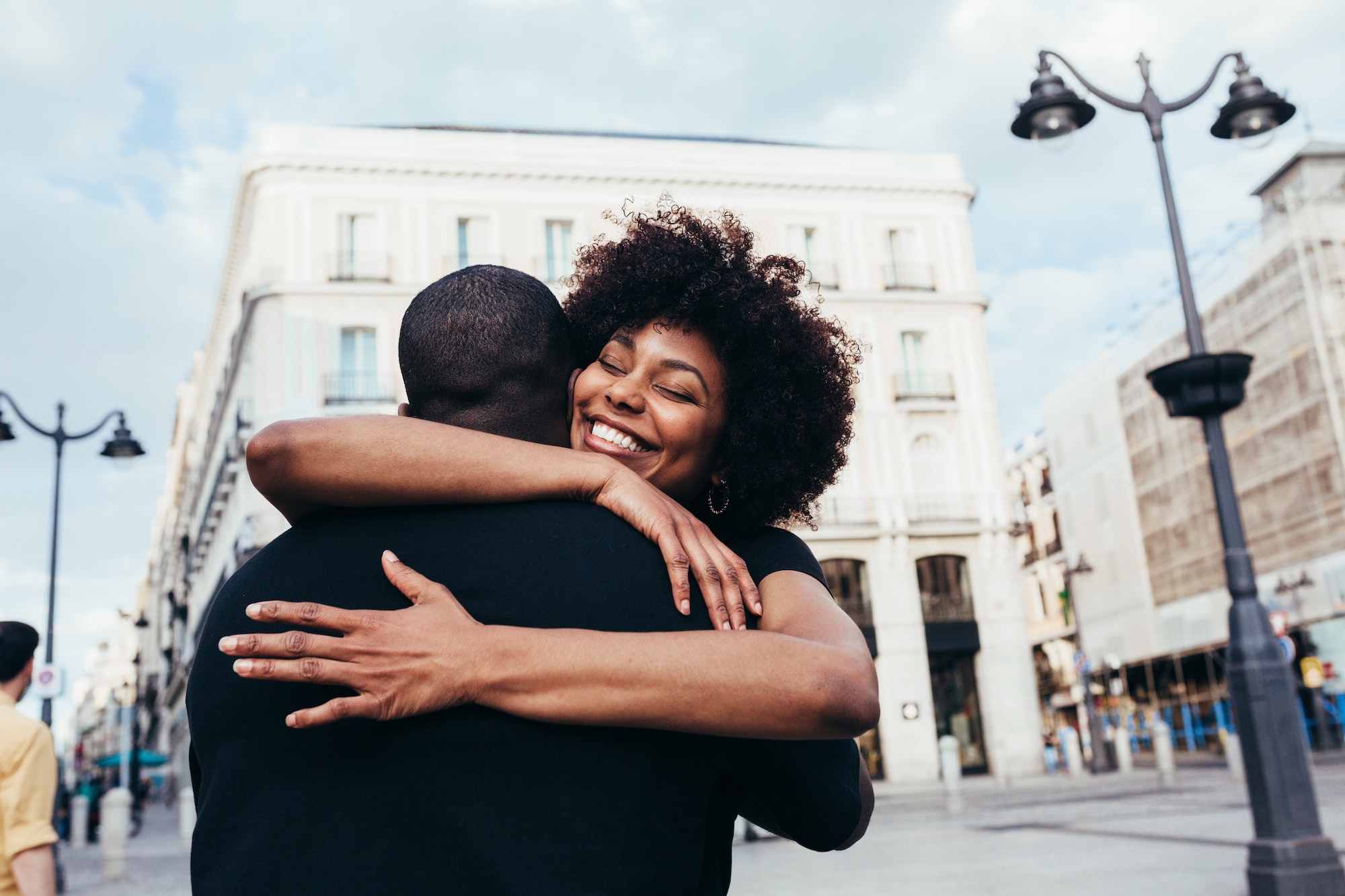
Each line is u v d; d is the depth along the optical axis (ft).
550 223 92.84
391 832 3.12
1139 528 133.69
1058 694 153.28
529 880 3.07
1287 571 107.04
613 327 5.23
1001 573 92.79
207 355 143.74
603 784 3.19
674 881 3.26
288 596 3.44
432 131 91.35
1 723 9.44
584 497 3.68
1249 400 112.98
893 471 92.84
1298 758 22.59
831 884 29.22
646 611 3.44
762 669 3.16
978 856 33.60
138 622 112.47
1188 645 123.95
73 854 59.06
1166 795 54.34
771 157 97.66
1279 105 29.84
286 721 3.07
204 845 3.31
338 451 3.52
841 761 3.94
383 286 87.45
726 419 5.10
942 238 99.45
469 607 3.37
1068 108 29.84
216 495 111.55
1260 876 22.34
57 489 53.36
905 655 89.10
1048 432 156.46
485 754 3.16
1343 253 104.42
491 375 3.97
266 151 88.69
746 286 5.01
